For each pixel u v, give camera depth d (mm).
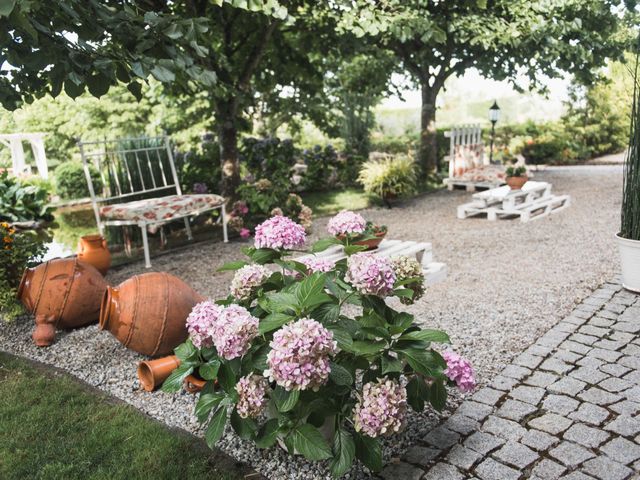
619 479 1879
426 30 6742
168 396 2752
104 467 2125
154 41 3012
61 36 2750
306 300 1839
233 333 1800
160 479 2018
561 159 14242
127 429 2389
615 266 4582
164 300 3039
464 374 2049
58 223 8797
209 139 9641
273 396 1957
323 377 1685
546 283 4234
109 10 2932
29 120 13977
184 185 7352
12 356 3289
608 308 3584
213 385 2111
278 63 7758
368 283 1945
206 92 6219
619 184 9727
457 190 10195
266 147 9414
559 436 2160
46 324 3498
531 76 10141
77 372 3068
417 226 6980
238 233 6875
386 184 8273
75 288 3541
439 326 3441
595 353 2904
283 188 6840
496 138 15156
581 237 5758
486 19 8102
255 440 1906
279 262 2250
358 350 1826
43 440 2328
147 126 13070
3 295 3742
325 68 10664
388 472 2000
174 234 7055
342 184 10680
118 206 5500
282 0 5957
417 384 2023
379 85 11570
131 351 3318
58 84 2754
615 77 15461
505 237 6027
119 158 6508
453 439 2176
